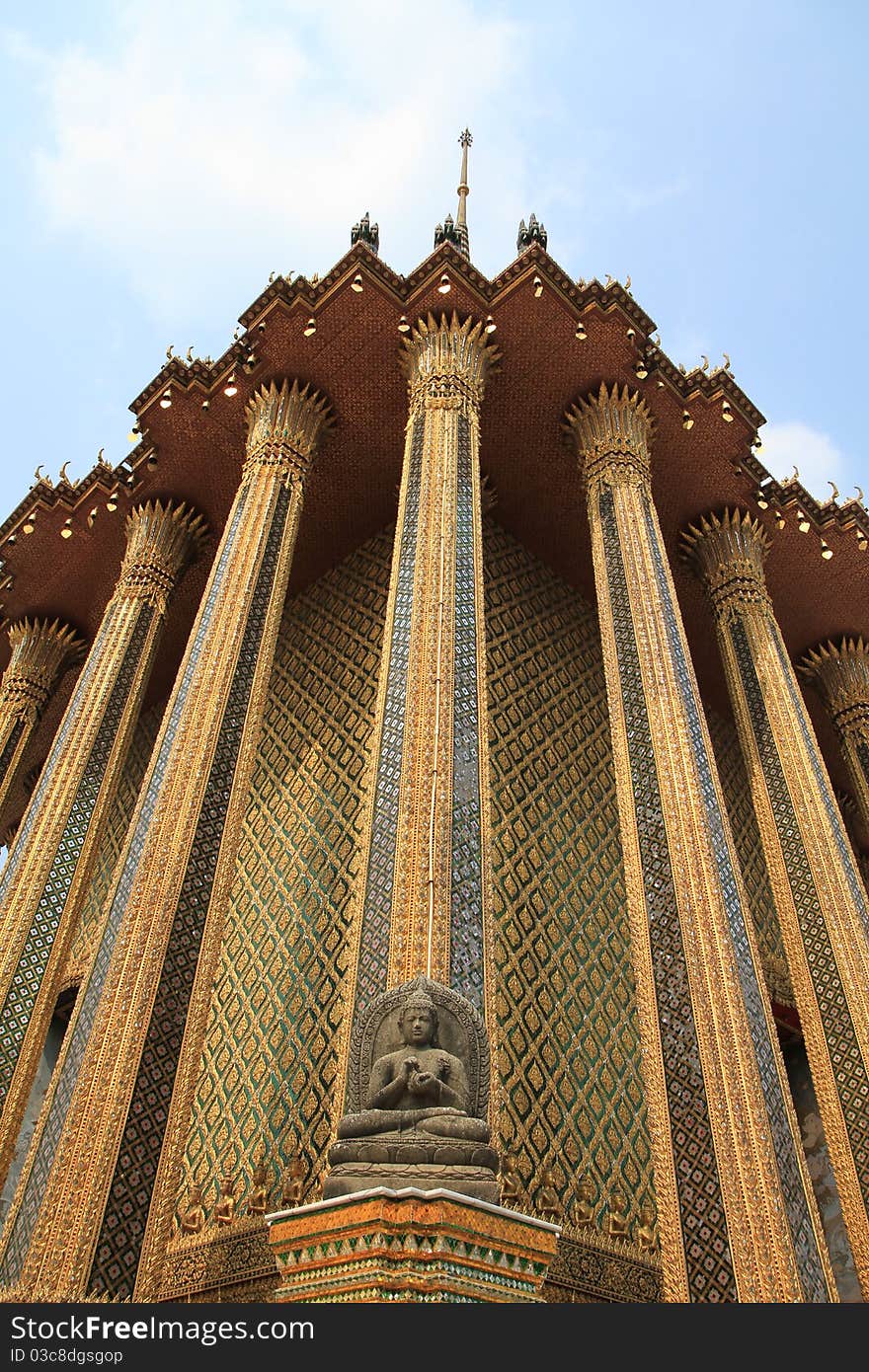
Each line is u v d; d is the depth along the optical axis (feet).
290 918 37.96
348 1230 15.28
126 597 45.19
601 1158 32.35
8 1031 34.55
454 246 41.45
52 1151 25.80
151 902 29.22
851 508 47.39
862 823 57.57
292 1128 31.81
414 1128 17.12
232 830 31.78
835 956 35.68
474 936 24.81
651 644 35.37
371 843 27.04
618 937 38.93
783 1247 23.00
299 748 43.93
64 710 56.08
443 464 35.78
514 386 43.19
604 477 41.14
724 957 28.02
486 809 27.86
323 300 40.86
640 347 42.32
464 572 32.99
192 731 32.91
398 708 29.48
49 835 38.34
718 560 46.52
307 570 50.96
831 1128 33.17
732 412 43.52
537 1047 33.22
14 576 52.75
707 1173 24.86
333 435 44.52
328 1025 33.42
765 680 42.37
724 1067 26.08
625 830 32.22
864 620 51.83
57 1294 22.27
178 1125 26.09
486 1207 15.78
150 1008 27.40
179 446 45.98
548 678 45.03
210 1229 31.01
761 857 50.42
